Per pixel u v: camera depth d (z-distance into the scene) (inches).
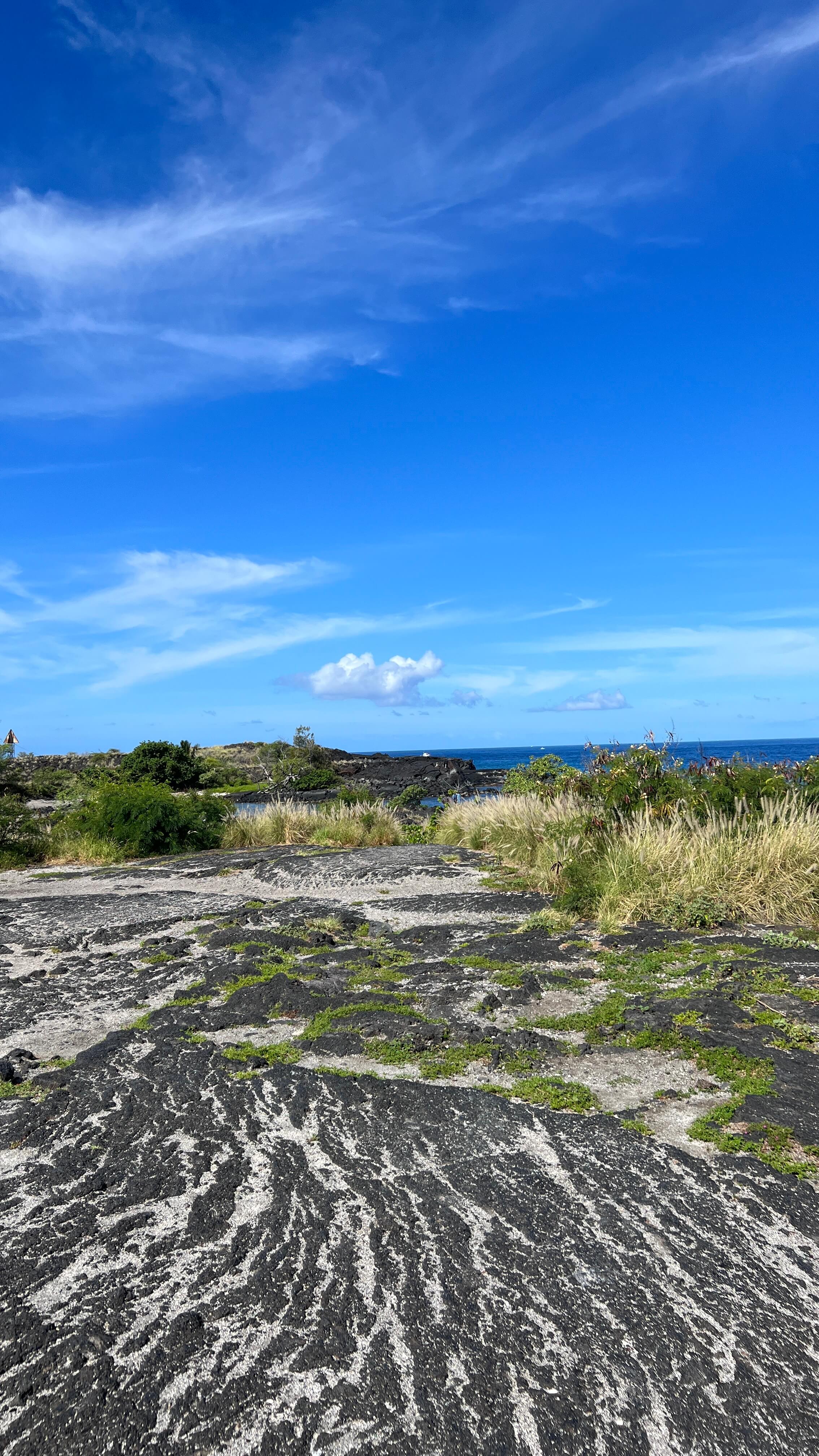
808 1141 159.5
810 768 461.7
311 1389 101.8
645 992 247.8
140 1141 164.2
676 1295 119.0
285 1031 226.4
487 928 336.2
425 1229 134.0
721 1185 146.9
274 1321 113.0
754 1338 110.8
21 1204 142.4
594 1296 118.4
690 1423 97.9
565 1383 103.2
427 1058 203.6
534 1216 137.8
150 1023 232.8
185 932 344.2
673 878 347.6
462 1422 97.3
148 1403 99.7
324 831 645.9
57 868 582.6
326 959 292.7
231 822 689.6
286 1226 134.8
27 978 283.7
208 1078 193.5
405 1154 157.9
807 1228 134.3
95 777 1245.1
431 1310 115.2
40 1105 180.9
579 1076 193.0
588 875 372.2
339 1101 179.9
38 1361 106.1
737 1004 231.1
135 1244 130.2
